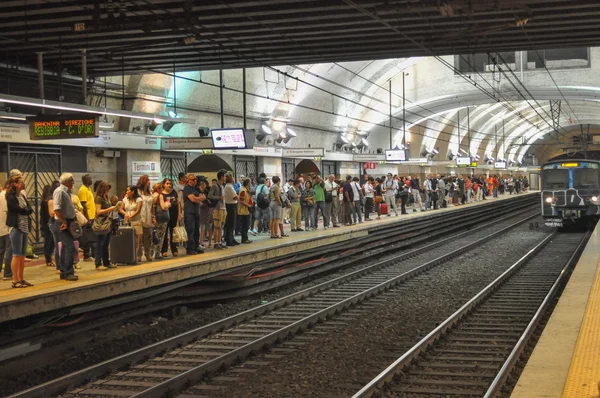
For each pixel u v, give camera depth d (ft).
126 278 34.60
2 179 51.44
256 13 40.01
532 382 19.81
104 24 40.11
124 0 37.78
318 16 41.39
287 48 51.70
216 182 49.06
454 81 131.44
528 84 129.08
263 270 48.37
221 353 29.84
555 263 60.64
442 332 32.71
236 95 82.69
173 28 40.01
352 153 116.57
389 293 46.14
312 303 42.55
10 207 31.35
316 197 66.59
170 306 40.70
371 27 44.73
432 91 133.39
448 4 38.17
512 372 25.96
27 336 30.66
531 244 77.71
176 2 38.58
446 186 123.44
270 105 90.58
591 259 49.83
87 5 38.73
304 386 24.48
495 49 54.19
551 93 136.67
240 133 61.05
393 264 62.34
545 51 128.47
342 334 33.53
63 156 57.41
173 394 23.99
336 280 50.44
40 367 28.40
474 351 29.40
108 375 26.48
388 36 48.42
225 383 25.27
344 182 74.90
